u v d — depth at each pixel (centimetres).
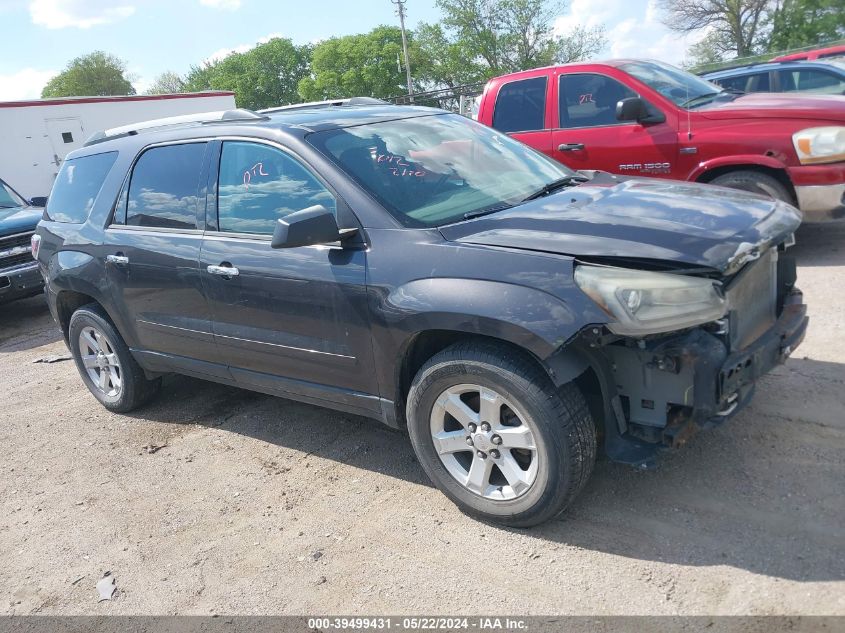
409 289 303
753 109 602
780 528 281
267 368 384
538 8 5266
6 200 955
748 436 347
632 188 357
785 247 332
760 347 291
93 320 485
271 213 365
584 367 277
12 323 871
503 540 303
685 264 262
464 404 308
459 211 333
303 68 8638
